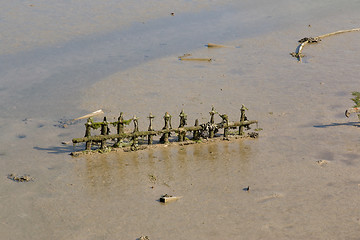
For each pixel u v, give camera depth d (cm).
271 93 3450
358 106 3000
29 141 2731
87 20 5434
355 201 2120
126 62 4169
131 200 2147
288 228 1933
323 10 5919
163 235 1895
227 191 2220
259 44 4666
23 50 4441
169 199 2136
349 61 4147
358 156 2545
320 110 3153
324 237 1869
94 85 3628
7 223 1973
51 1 6150
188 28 5234
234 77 3784
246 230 1923
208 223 1973
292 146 2675
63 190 2222
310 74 3831
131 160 2522
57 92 3506
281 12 5841
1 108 3222
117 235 1895
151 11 5853
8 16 5450
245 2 6294
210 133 2775
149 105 3244
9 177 2327
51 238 1883
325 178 2327
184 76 3812
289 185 2269
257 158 2547
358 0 6372
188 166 2464
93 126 2553
